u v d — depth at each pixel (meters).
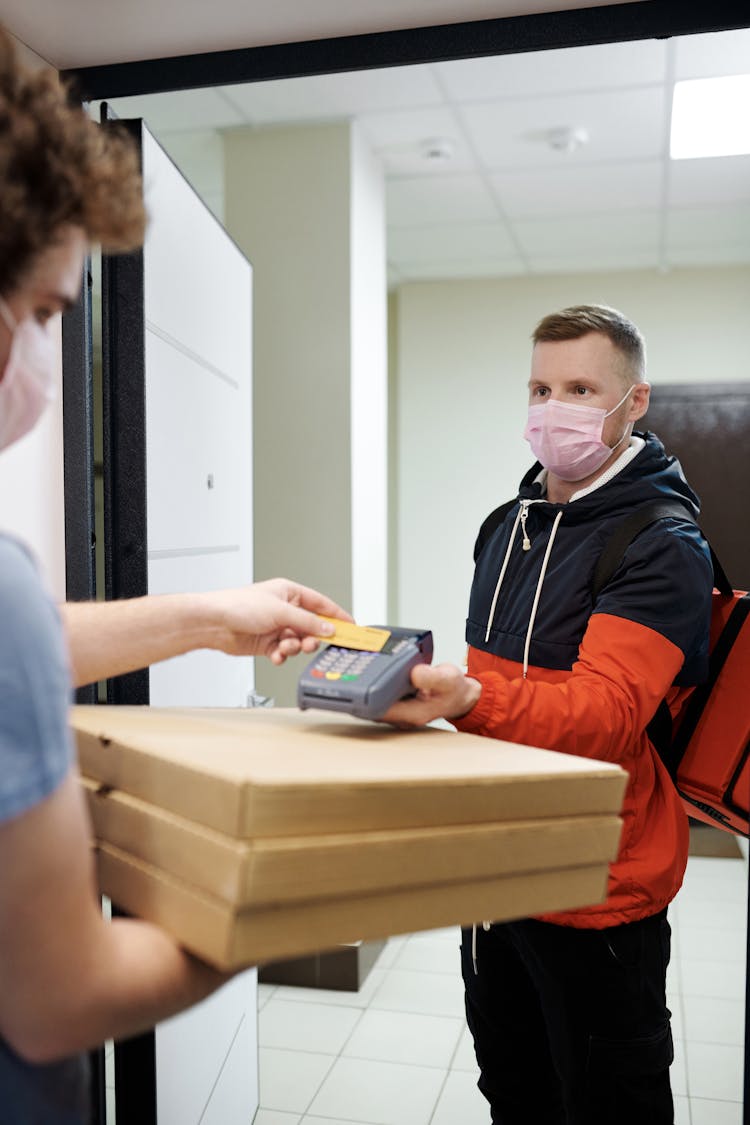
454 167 3.58
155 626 0.97
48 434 1.42
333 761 0.72
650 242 4.45
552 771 0.75
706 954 2.94
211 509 1.89
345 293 3.16
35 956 0.56
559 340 1.39
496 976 1.43
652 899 1.27
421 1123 2.05
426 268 4.86
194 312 1.76
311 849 0.63
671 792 1.31
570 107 3.06
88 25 1.32
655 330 4.89
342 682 0.87
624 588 1.21
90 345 1.47
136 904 0.71
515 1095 1.46
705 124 3.17
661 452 1.39
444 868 0.69
